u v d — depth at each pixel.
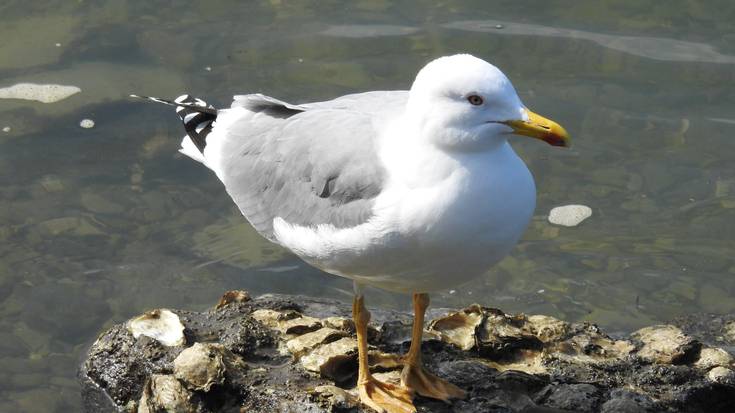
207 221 10.46
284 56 12.60
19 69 12.46
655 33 12.83
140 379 7.94
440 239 6.59
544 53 12.53
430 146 6.63
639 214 10.50
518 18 13.16
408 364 7.63
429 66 6.66
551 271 9.90
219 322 8.34
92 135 11.54
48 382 8.35
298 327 8.10
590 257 10.04
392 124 7.01
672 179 10.89
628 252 10.06
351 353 7.78
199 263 9.93
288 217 7.56
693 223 10.36
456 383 7.66
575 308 9.44
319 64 12.45
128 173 11.04
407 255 6.78
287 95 11.91
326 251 7.21
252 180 8.04
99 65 12.53
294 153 7.54
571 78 12.16
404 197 6.63
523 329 8.18
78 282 9.62
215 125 8.69
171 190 10.84
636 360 7.89
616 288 9.66
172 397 7.34
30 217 10.40
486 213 6.57
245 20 13.29
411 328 8.30
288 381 7.54
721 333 8.81
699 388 7.58
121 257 9.95
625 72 12.23
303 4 13.55
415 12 13.32
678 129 11.45
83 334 8.98
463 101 6.47
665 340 8.08
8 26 13.21
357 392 7.55
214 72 12.36
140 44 12.88
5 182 10.82
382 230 6.71
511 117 6.52
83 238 10.16
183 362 7.45
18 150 11.29
